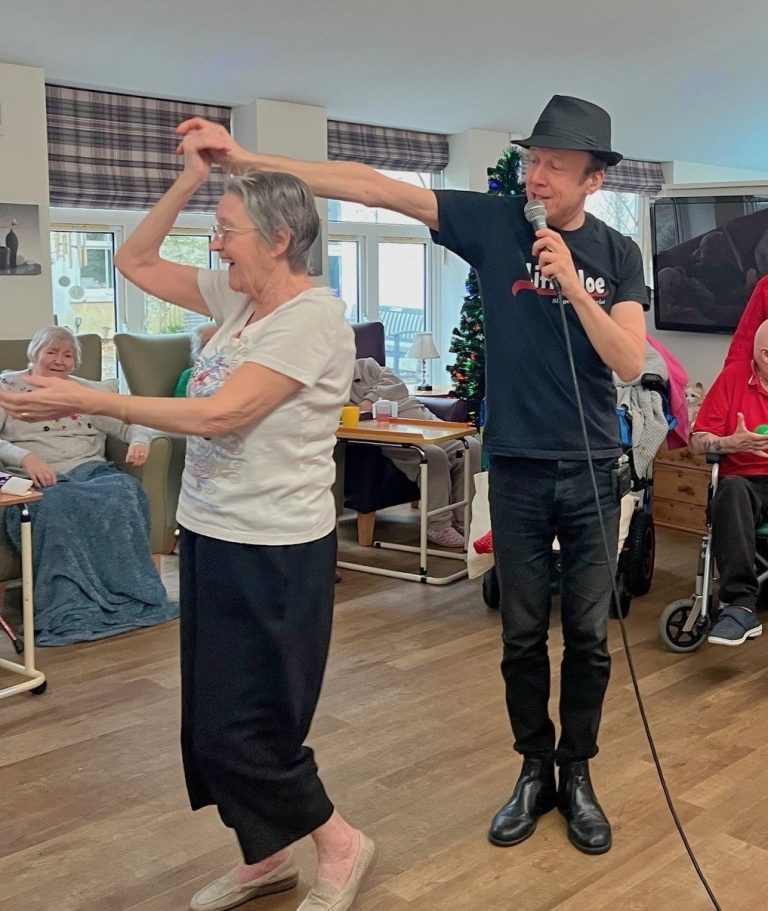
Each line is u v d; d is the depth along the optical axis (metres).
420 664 3.28
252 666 1.73
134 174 5.71
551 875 2.08
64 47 4.74
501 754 2.64
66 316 5.72
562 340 1.99
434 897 2.01
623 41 5.32
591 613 2.11
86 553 3.61
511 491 2.08
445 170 7.30
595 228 2.03
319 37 4.91
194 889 2.04
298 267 1.71
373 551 4.71
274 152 6.00
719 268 4.81
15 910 1.97
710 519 3.30
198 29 4.65
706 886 1.93
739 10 4.95
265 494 1.69
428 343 6.71
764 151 8.48
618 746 2.68
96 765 2.58
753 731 2.79
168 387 4.63
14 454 3.56
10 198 4.94
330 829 1.91
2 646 3.45
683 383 4.01
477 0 4.56
